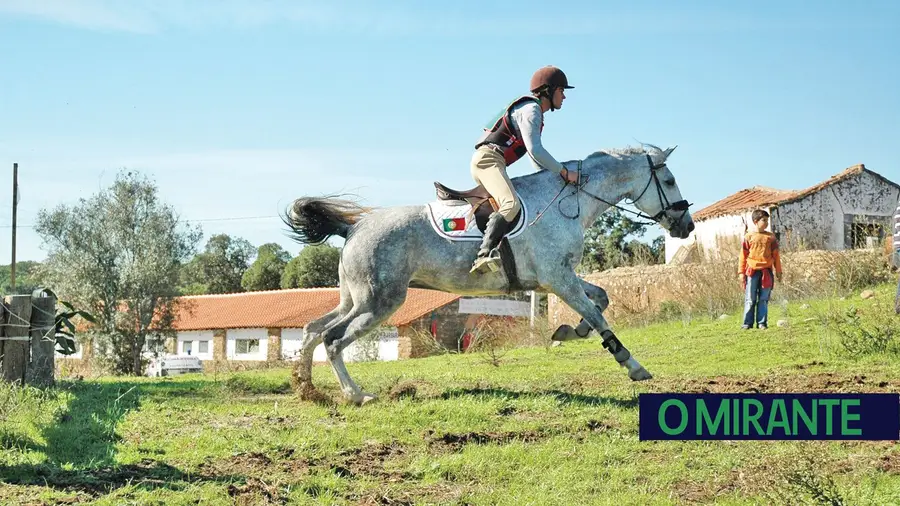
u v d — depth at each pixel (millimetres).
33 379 10523
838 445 7145
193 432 7719
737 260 21047
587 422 8016
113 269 40594
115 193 41062
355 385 9211
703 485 6117
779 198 32531
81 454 6875
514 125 9047
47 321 10727
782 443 7281
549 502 5719
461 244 9000
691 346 14391
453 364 14180
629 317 22438
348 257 9148
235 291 81625
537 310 29141
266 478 6172
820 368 11258
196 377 13164
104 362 40906
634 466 6637
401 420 8156
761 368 11578
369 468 6586
